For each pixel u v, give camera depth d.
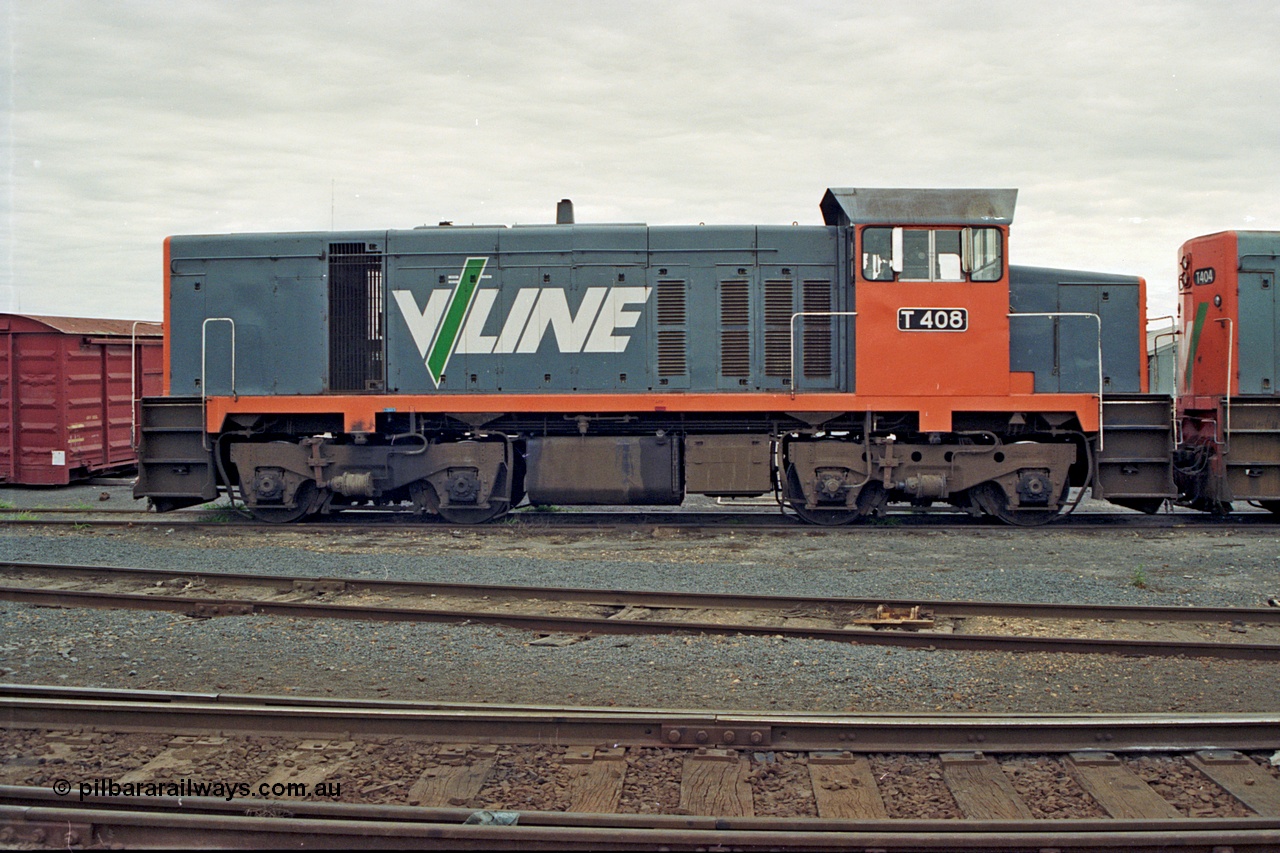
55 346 16.34
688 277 11.84
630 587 8.55
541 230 12.00
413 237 12.07
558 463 11.94
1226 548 10.35
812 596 7.81
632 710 5.08
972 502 11.89
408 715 4.91
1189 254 12.99
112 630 7.06
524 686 5.84
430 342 12.05
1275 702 5.60
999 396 11.34
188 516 12.96
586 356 11.95
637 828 3.99
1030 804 4.27
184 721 5.04
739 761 4.66
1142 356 11.95
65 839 3.98
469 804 4.26
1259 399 12.02
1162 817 4.14
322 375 12.15
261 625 7.19
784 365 11.82
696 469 11.76
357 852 3.91
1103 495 11.62
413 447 11.99
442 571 9.16
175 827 3.98
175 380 12.32
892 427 11.80
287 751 4.80
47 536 11.02
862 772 4.55
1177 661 6.38
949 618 7.50
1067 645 6.56
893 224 11.27
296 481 12.04
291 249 12.16
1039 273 11.89
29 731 5.06
